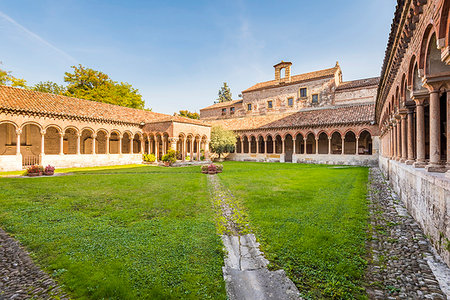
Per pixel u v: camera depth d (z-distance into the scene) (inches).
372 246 205.3
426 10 205.5
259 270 168.2
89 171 764.0
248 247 205.3
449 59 169.2
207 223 258.7
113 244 205.0
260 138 1503.4
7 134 898.7
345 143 1224.8
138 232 231.9
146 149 1342.3
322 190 431.2
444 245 174.9
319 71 1455.5
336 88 1295.5
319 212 291.7
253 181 546.6
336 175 654.5
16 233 231.9
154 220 269.0
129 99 1727.4
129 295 134.9
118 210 307.1
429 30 209.3
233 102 1836.9
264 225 248.1
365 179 575.5
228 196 392.8
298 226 243.0
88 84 1547.7
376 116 842.8
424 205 227.1
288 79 1476.4
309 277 157.3
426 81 224.7
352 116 1063.6
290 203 335.0
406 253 191.2
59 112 846.5
